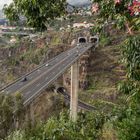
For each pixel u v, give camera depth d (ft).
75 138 44.27
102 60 459.32
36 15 25.18
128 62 22.61
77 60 294.87
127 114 35.96
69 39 578.66
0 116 103.09
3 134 95.66
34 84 212.43
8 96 114.42
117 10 22.33
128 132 34.65
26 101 156.04
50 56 584.40
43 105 311.27
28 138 44.09
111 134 42.68
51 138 43.73
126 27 22.35
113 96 359.25
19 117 112.57
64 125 48.24
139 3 20.77
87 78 440.86
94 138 44.29
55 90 367.66
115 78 421.59
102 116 52.13
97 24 25.39
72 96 264.72
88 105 342.85
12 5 25.76
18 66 646.74
